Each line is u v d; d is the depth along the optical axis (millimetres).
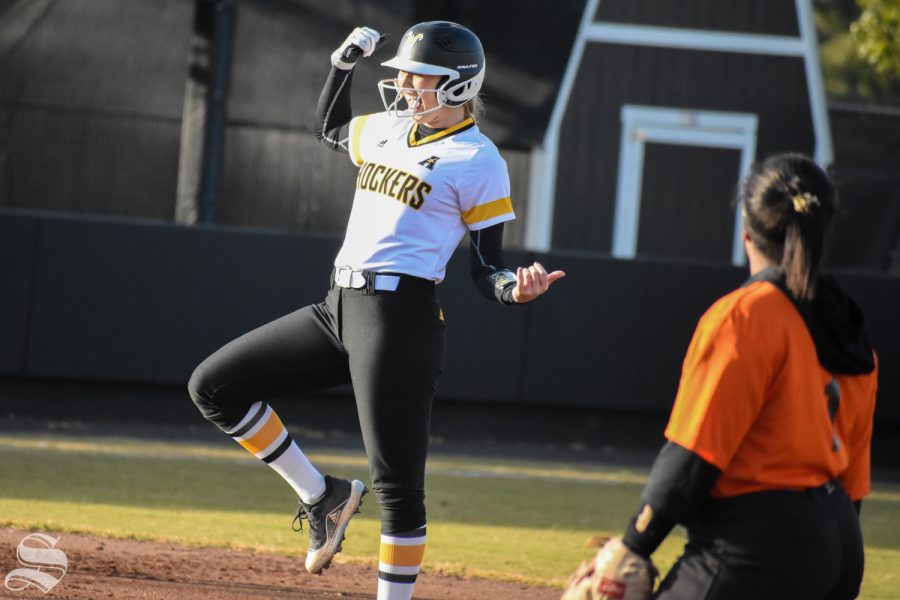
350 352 11945
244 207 40156
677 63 46000
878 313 32469
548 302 32531
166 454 27891
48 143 39000
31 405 31812
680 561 8383
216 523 19938
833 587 8469
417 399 11797
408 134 12406
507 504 24125
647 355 32719
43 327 31312
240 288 31688
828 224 8383
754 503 8078
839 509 8328
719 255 46531
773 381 8086
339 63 13219
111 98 39062
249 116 39938
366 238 12062
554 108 42906
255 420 12680
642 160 46125
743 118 46219
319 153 40188
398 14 39938
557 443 33375
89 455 26828
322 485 13094
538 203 43438
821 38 74375
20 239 31125
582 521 22656
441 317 12250
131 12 38906
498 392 32531
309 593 14945
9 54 38781
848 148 45344
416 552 11844
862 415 8711
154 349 31609
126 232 31469
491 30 42438
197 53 38750
